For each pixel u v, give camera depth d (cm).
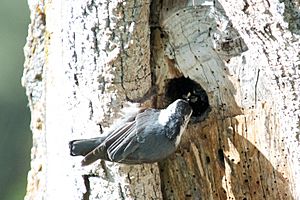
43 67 1325
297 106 1088
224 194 1178
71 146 1084
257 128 1160
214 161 1179
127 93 1141
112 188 1140
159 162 1185
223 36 1153
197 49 1167
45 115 1296
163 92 1188
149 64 1161
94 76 1145
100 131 1142
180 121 1093
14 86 2662
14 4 2766
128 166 1132
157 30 1179
